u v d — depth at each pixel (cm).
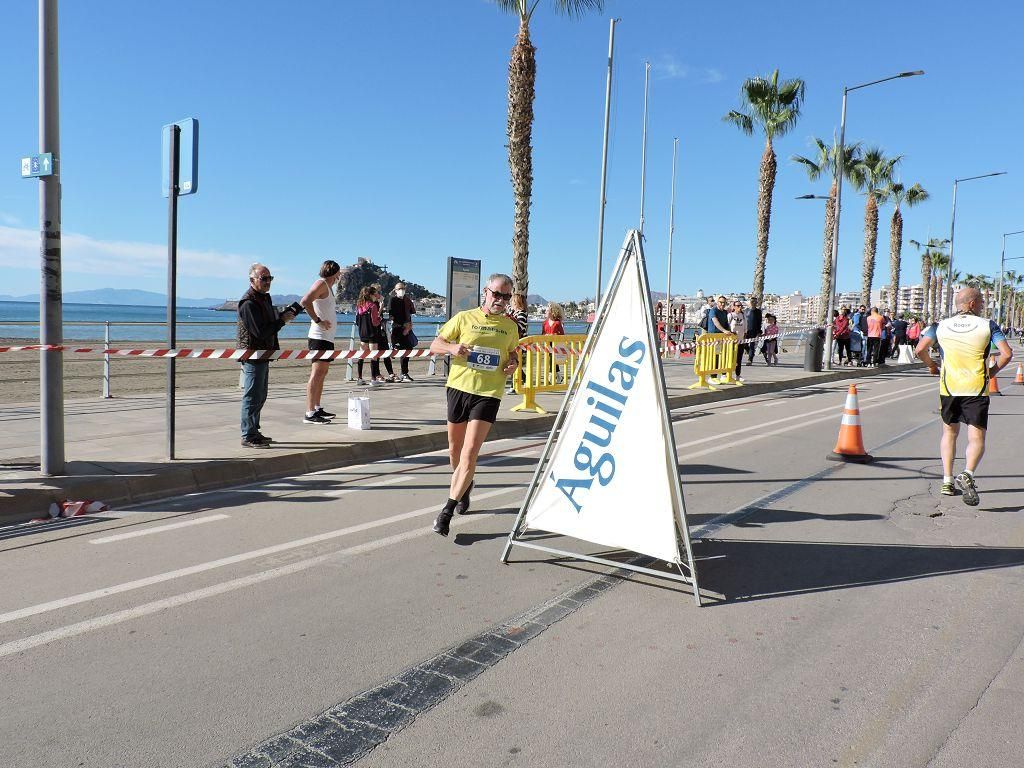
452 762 265
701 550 509
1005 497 669
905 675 332
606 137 1997
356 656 345
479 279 1472
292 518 572
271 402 1118
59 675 324
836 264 2284
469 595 421
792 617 396
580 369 465
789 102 3012
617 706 304
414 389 1313
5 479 603
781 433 1023
